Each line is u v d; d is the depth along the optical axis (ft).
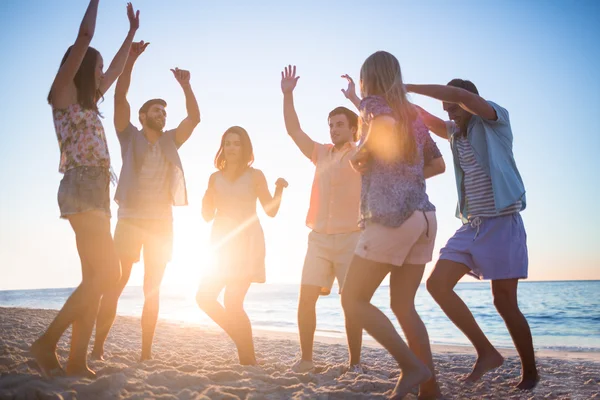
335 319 59.82
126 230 12.80
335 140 13.07
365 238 8.72
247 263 13.76
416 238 8.72
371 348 22.02
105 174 9.60
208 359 15.05
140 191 12.96
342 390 9.38
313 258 12.69
